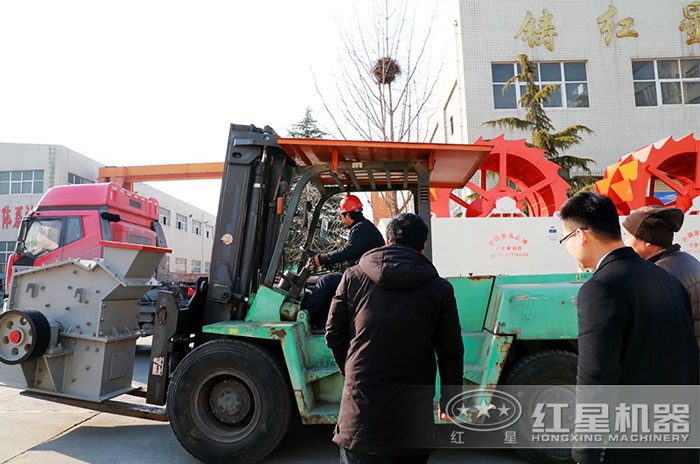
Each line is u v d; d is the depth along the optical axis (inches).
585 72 565.0
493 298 143.5
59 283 160.7
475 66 560.4
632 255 64.0
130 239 360.2
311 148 143.6
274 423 132.1
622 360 58.6
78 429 168.1
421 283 77.8
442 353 78.5
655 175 298.0
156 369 147.9
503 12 568.7
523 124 470.9
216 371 136.2
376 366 74.4
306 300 166.6
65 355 155.8
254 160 159.2
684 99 559.2
